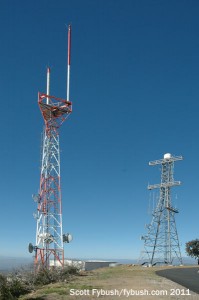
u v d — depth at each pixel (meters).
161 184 88.62
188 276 36.38
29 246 49.91
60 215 53.03
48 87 55.66
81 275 38.62
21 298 19.70
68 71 56.34
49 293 20.58
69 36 56.44
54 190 53.97
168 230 86.88
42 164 54.72
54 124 55.72
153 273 42.31
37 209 53.00
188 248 100.75
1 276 22.91
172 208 87.75
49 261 49.25
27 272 29.36
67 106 55.59
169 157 88.19
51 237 51.47
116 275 38.12
